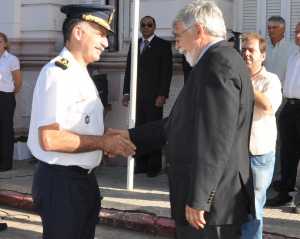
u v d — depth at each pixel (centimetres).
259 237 416
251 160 414
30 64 866
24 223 606
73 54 330
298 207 572
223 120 294
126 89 767
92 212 345
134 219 579
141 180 723
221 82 296
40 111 318
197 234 314
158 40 748
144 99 750
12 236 564
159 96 741
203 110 296
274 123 423
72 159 327
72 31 329
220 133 293
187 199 304
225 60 301
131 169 664
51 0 852
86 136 324
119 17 852
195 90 305
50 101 316
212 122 294
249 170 322
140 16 803
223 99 295
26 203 654
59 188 327
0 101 781
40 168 333
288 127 598
